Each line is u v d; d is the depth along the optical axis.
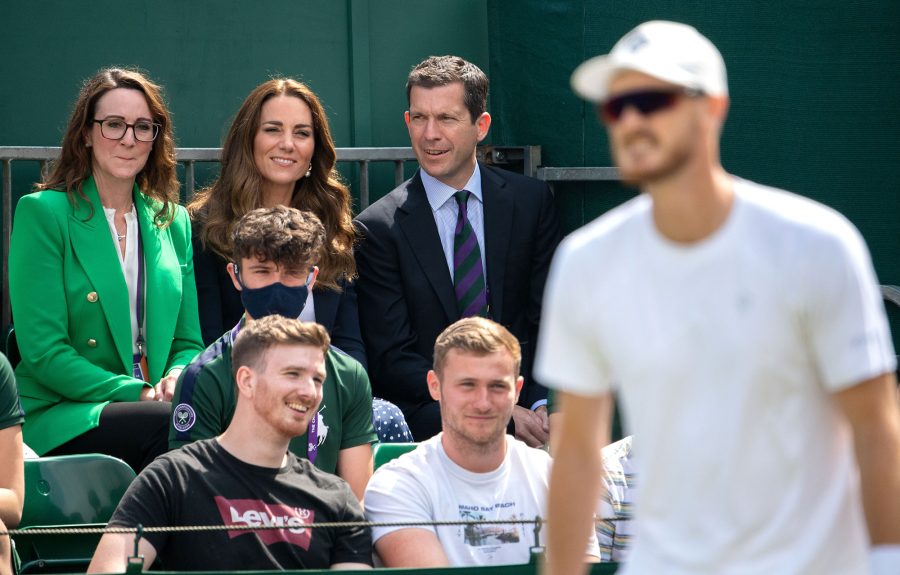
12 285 17.72
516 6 22.95
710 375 7.98
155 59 22.70
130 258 18.23
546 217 20.50
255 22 23.27
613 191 22.97
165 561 13.28
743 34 22.61
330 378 15.76
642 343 8.12
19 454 14.28
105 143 17.91
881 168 23.02
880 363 7.82
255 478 13.54
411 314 19.55
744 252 7.89
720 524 8.17
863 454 7.97
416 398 19.12
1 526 13.06
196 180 23.09
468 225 19.84
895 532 7.91
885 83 22.97
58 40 22.12
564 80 22.58
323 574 10.98
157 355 17.94
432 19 24.17
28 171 22.00
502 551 14.05
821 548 8.09
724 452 8.04
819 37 22.78
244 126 19.03
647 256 8.12
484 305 19.67
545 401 19.39
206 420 15.13
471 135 19.88
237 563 13.16
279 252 15.54
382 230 19.56
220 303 19.06
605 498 14.64
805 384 8.00
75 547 14.58
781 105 22.77
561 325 8.61
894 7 22.89
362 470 15.80
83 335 17.73
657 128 7.74
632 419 8.40
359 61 23.70
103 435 16.75
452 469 14.34
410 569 11.14
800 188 22.91
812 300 7.78
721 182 8.07
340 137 23.80
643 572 8.45
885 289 22.47
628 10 22.41
